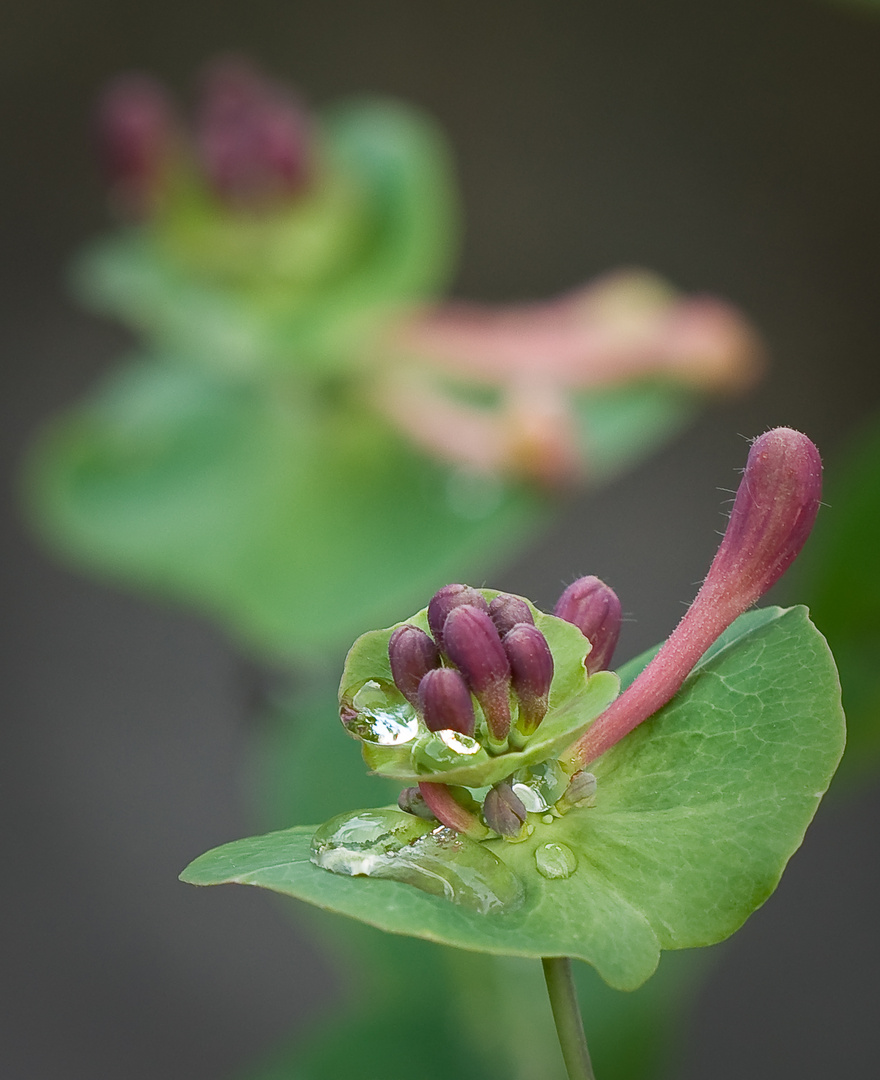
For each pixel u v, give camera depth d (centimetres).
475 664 42
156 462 85
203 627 104
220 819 100
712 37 104
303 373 82
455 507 81
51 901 99
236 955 97
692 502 100
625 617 45
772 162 104
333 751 60
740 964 89
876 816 91
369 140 82
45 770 101
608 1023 55
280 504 83
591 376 77
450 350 78
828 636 53
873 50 101
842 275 102
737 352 77
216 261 81
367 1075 56
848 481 53
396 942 59
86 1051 96
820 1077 87
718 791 43
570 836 43
